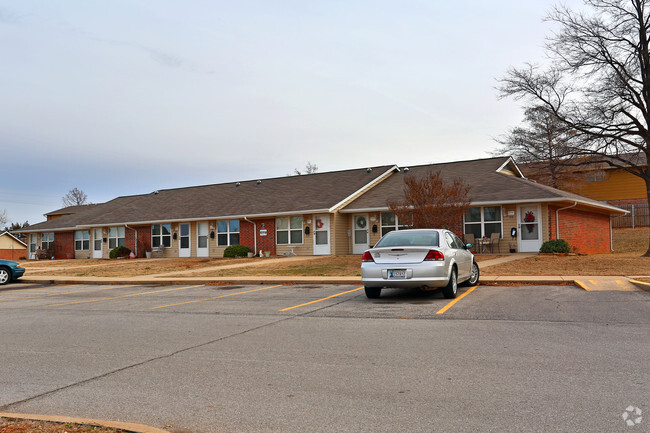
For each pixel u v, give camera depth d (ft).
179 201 121.39
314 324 30.07
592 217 93.86
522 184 84.38
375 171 107.65
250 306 38.81
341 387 17.78
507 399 16.02
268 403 16.42
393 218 90.74
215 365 21.21
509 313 31.73
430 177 65.00
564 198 75.25
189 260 95.04
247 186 119.96
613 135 72.28
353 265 70.28
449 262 39.24
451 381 18.03
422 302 37.93
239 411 15.80
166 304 41.96
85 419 14.93
